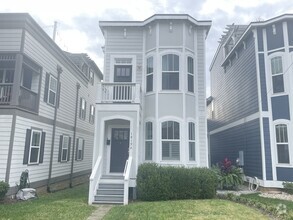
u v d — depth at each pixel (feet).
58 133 49.14
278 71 42.93
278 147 41.47
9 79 40.24
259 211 26.71
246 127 49.80
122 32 45.83
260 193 39.22
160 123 40.24
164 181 34.06
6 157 32.86
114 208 29.01
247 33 47.50
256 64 44.70
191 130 41.01
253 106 46.21
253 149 45.91
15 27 35.91
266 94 43.39
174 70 41.83
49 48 44.75
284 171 40.40
